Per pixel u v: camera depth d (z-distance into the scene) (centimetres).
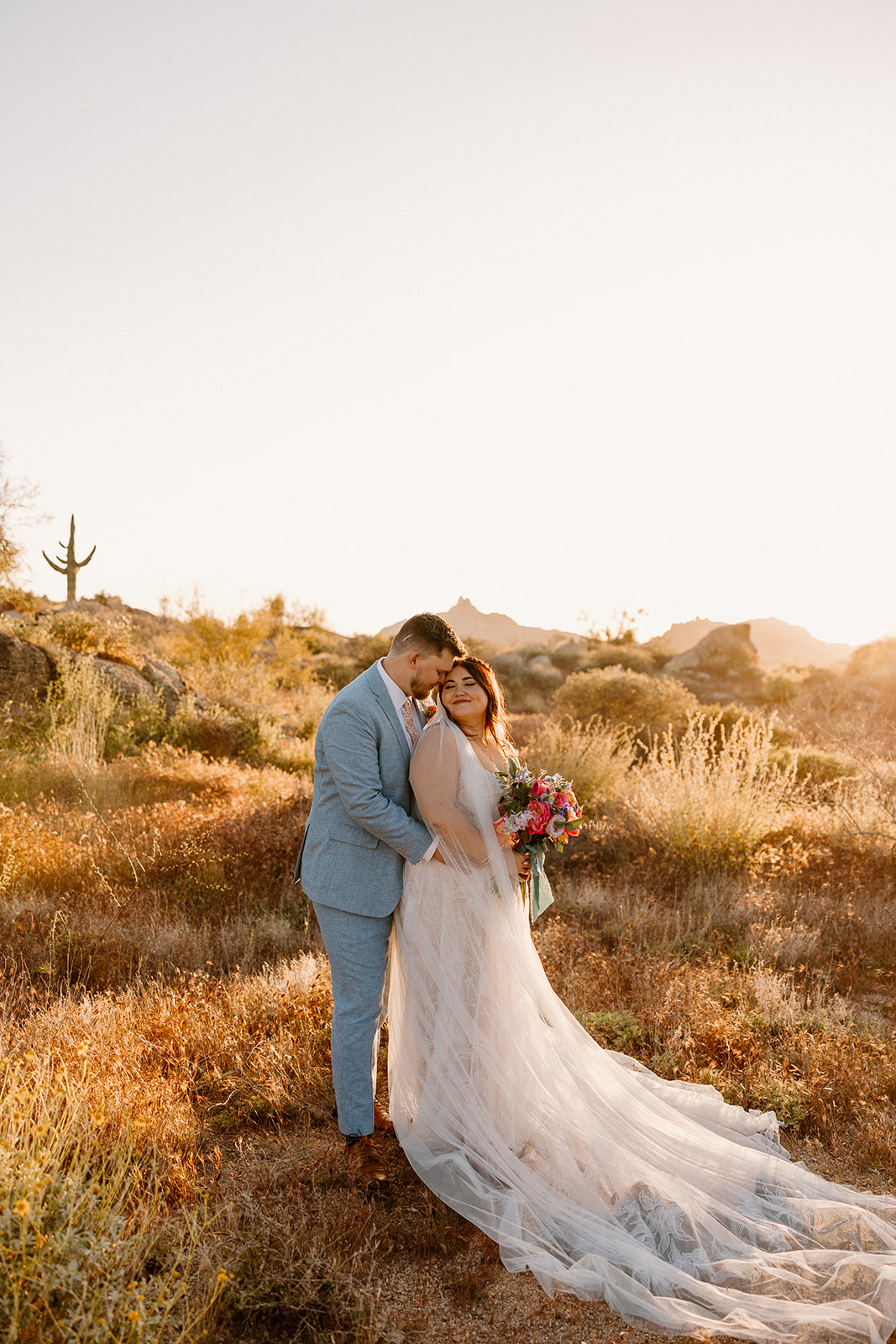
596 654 3556
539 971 312
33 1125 247
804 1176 296
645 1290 242
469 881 304
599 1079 313
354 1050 299
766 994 449
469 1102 289
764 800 777
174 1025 374
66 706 1182
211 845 647
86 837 655
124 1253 219
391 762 309
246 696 1812
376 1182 288
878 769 973
